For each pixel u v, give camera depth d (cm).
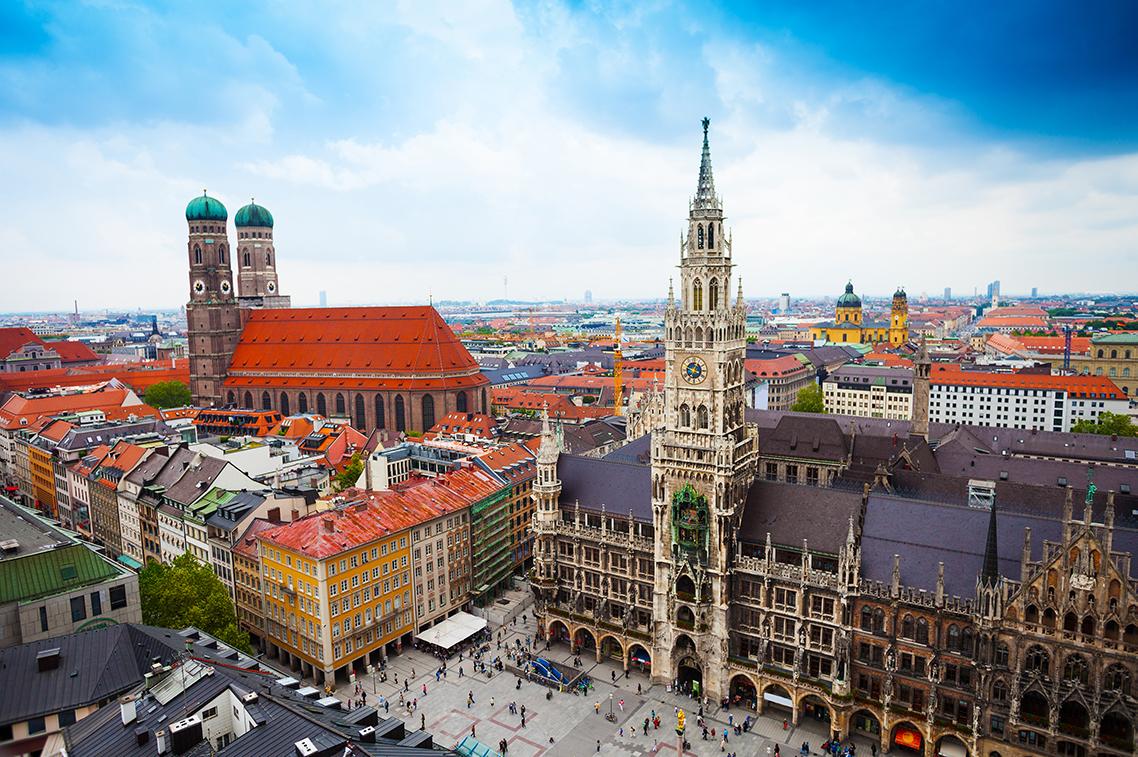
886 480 12488
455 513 12925
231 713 6406
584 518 12050
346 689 10906
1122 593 7600
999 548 8925
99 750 6266
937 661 8781
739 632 10350
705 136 10106
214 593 10594
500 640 12375
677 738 9438
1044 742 8081
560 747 9525
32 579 8844
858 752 9281
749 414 18438
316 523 11369
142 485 15125
